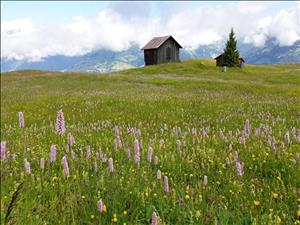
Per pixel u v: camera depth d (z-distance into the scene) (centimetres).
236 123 1334
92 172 720
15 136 1214
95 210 529
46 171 710
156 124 1414
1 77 7588
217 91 2958
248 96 2255
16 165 757
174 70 8694
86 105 2219
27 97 3164
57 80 6209
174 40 11881
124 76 6359
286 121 1243
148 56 11762
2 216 443
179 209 522
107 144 956
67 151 827
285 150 785
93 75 6800
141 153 827
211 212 511
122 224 503
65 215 496
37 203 538
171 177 687
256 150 818
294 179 640
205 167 748
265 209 530
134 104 2138
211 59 11638
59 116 636
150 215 516
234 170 700
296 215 501
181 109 1792
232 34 7519
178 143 852
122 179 639
